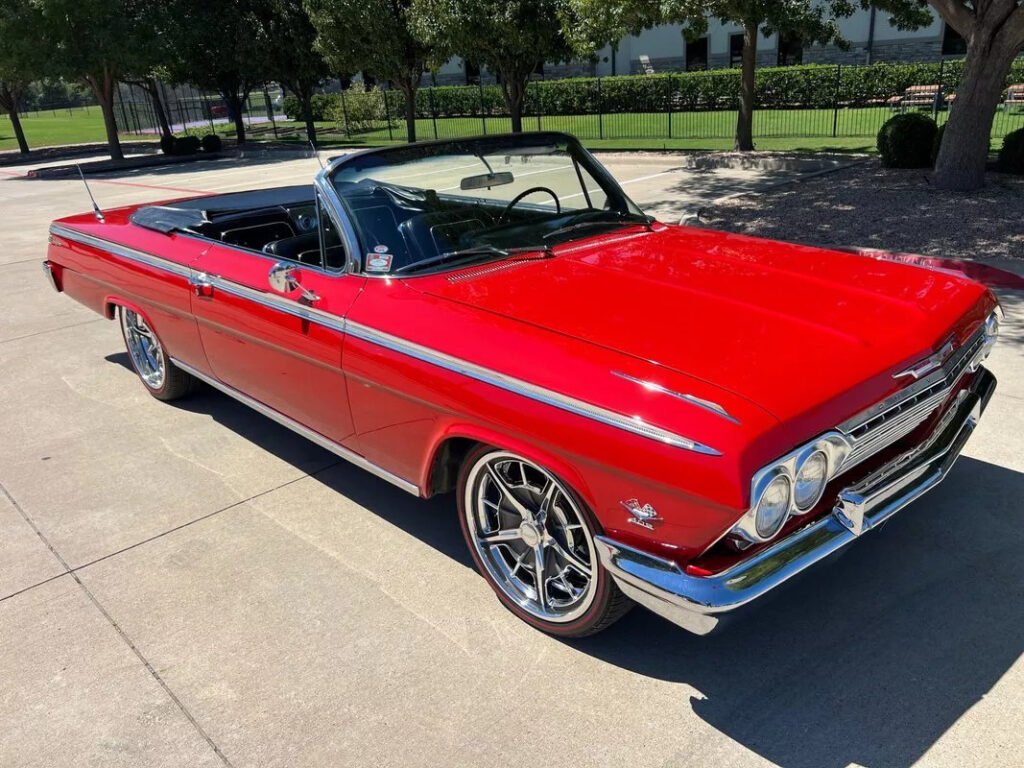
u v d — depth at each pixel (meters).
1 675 2.88
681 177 14.67
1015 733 2.37
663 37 33.09
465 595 3.19
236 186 18.16
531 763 2.37
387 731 2.53
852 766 2.29
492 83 37.41
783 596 3.06
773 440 2.20
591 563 2.62
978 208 9.65
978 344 3.12
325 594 3.23
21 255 10.78
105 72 26.73
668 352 2.54
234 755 2.47
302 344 3.51
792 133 20.48
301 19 27.19
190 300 4.27
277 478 4.25
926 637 2.80
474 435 2.80
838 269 3.27
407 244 3.36
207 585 3.34
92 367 6.13
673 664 2.75
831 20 14.16
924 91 21.39
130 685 2.79
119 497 4.12
